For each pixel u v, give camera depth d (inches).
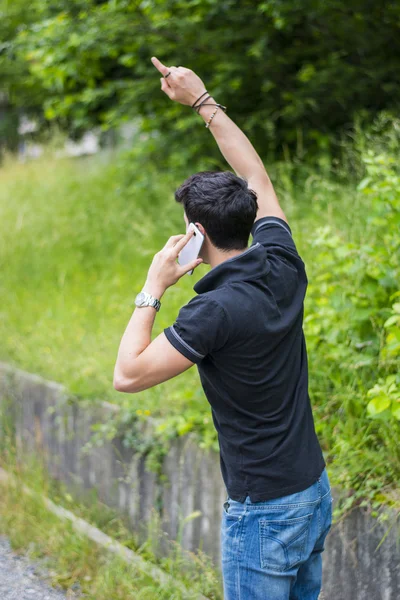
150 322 78.8
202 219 80.2
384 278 123.5
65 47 248.2
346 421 120.4
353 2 218.2
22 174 331.0
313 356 132.8
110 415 155.7
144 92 264.4
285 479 77.3
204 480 132.0
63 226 277.7
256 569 77.5
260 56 231.8
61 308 222.1
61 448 176.6
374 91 239.3
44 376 189.8
